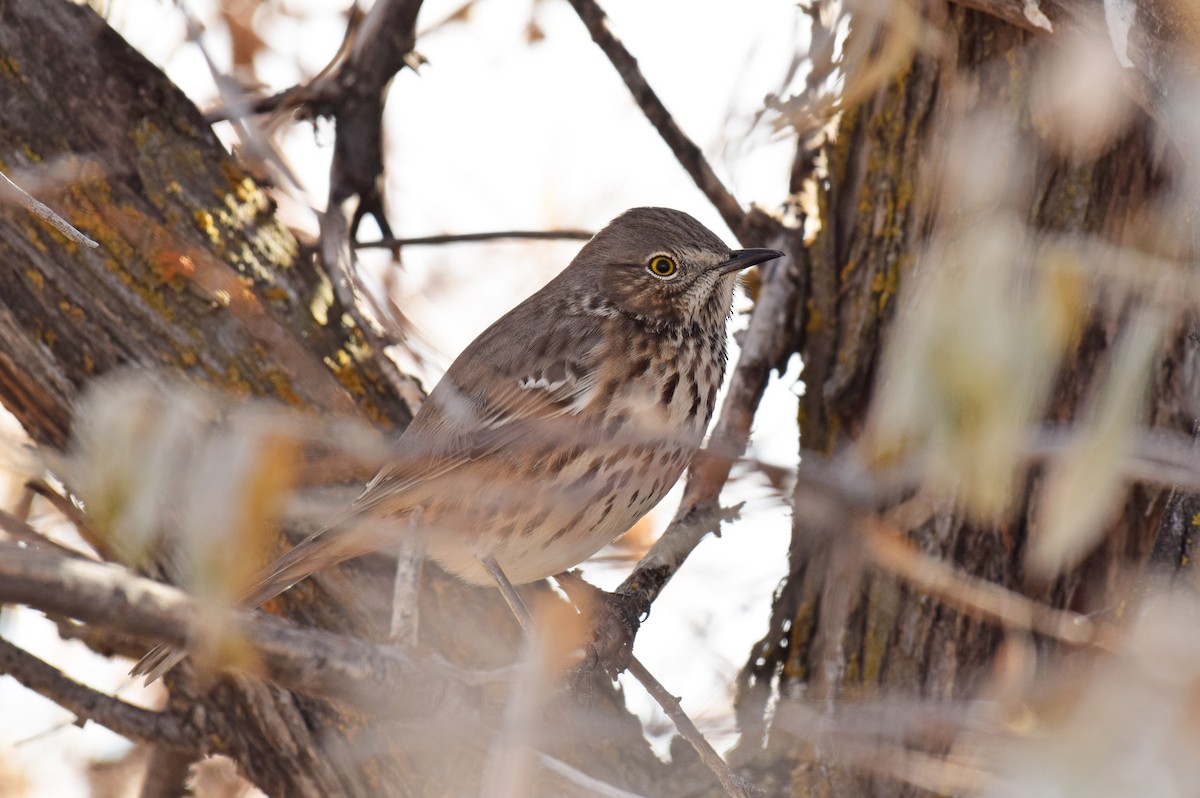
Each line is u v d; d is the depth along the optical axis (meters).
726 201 12.12
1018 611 8.98
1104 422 6.96
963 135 10.10
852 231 11.58
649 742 10.37
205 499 6.27
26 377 9.74
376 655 6.61
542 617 8.70
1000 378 6.98
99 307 9.77
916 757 8.09
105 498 6.84
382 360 10.65
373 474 10.42
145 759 12.95
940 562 9.37
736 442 11.01
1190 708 6.18
